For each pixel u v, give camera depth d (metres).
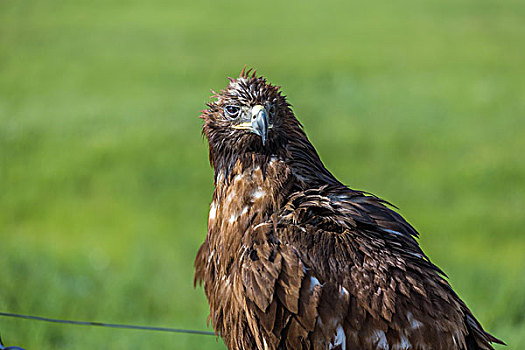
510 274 19.17
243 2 77.00
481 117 37.28
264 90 8.55
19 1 74.38
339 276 7.77
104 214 27.31
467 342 8.16
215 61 51.53
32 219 27.14
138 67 50.16
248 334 8.33
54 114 38.91
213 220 8.89
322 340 7.71
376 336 7.65
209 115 8.89
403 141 33.94
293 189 8.48
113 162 31.52
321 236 7.95
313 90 43.62
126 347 15.56
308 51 54.47
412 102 40.16
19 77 48.16
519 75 46.19
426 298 7.79
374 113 38.56
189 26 64.56
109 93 43.75
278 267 7.80
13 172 31.06
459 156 32.09
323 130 35.84
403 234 8.45
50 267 20.33
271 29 63.56
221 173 8.78
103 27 64.00
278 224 8.12
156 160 31.34
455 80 44.97
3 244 23.61
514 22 63.78
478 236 24.20
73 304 18.11
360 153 33.12
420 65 49.31
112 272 20.53
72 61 52.53
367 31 61.91
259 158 8.49
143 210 27.69
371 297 7.70
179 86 45.06
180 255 22.03
